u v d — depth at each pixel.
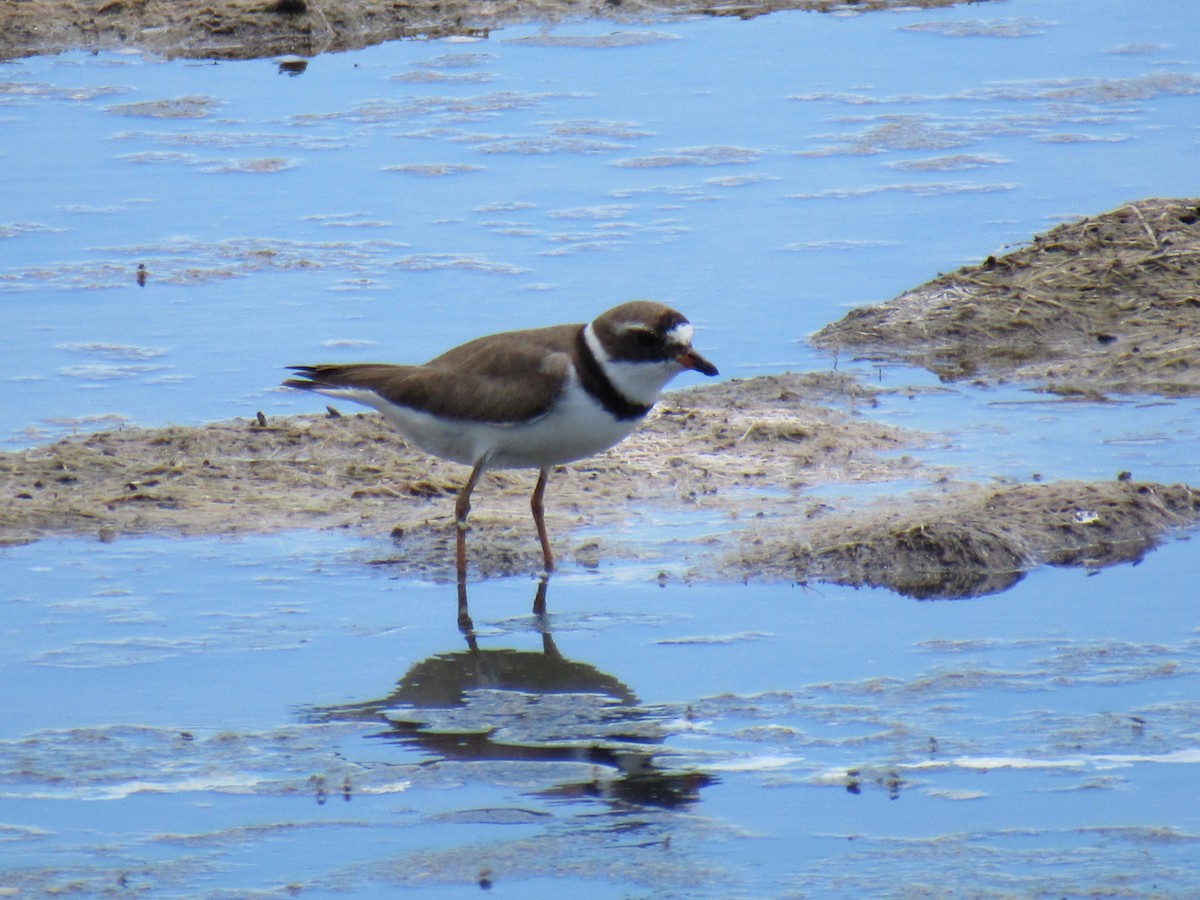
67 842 8.52
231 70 26.19
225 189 21.00
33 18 27.92
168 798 8.96
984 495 13.04
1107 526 12.45
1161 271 17.78
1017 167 21.42
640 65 26.25
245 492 13.55
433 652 10.81
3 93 24.95
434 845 8.48
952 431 14.72
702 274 18.27
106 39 27.61
